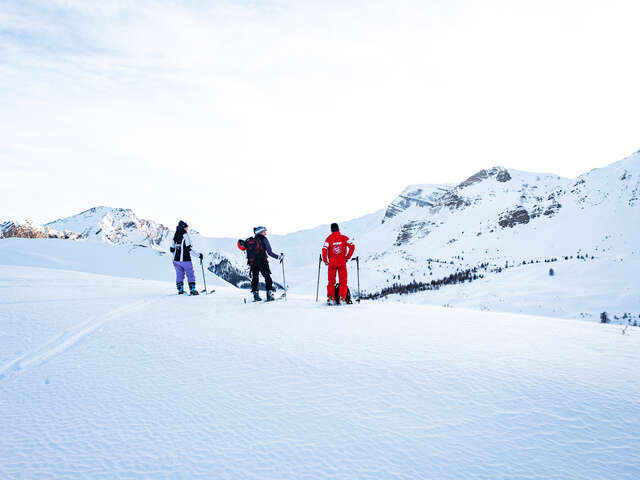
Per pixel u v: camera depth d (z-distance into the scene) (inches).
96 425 140.3
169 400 158.1
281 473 116.0
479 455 126.6
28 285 417.1
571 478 117.4
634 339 239.1
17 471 115.0
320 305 364.8
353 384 171.2
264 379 176.6
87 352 210.7
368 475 116.3
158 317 293.3
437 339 234.5
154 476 113.7
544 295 6835.6
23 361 197.6
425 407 152.8
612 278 7199.8
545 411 150.5
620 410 150.6
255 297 389.4
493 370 185.5
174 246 437.4
